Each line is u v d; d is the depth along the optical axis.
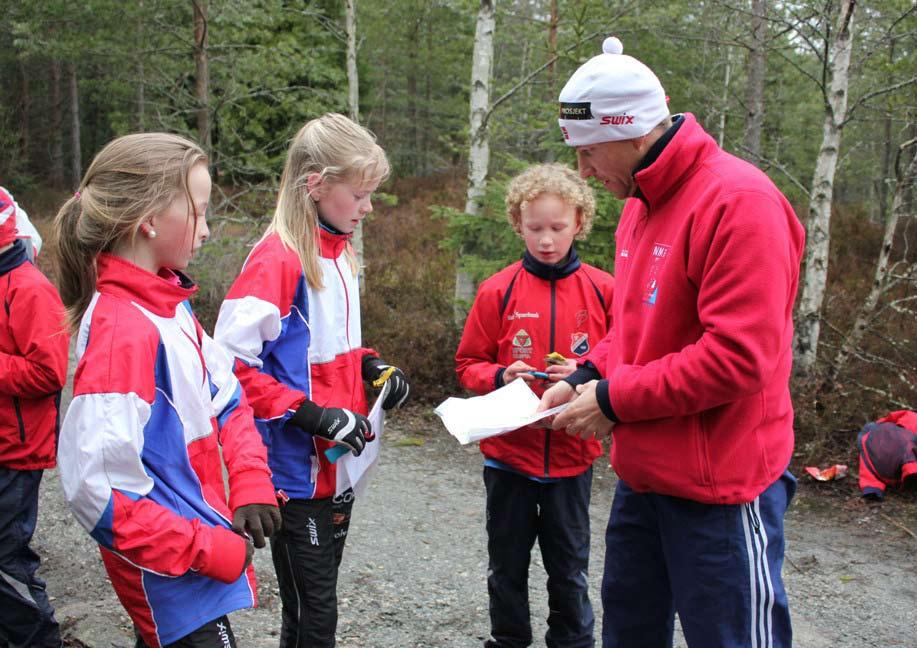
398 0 20.05
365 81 22.23
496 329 3.26
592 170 2.32
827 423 6.43
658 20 9.51
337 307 2.64
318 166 2.51
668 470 2.15
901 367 7.07
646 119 2.15
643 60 12.56
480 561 4.44
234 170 10.90
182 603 1.87
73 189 22.33
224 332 2.40
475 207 7.98
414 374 7.66
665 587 2.44
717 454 2.11
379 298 9.43
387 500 5.36
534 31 11.60
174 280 2.04
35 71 23.70
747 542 2.13
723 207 1.99
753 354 1.94
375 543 4.62
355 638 3.47
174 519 1.82
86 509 1.77
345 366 2.68
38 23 11.88
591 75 2.16
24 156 22.69
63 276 1.95
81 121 26.34
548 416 2.54
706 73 14.20
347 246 2.75
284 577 2.58
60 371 2.76
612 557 2.49
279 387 2.44
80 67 20.80
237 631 3.43
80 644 3.18
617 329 2.48
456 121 22.70
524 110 9.27
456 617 3.73
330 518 2.64
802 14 7.68
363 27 19.73
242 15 10.66
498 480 3.07
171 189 1.90
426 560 4.42
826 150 7.00
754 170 2.06
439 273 11.23
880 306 8.91
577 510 3.05
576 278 3.22
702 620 2.18
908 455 5.61
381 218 16.06
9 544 2.82
